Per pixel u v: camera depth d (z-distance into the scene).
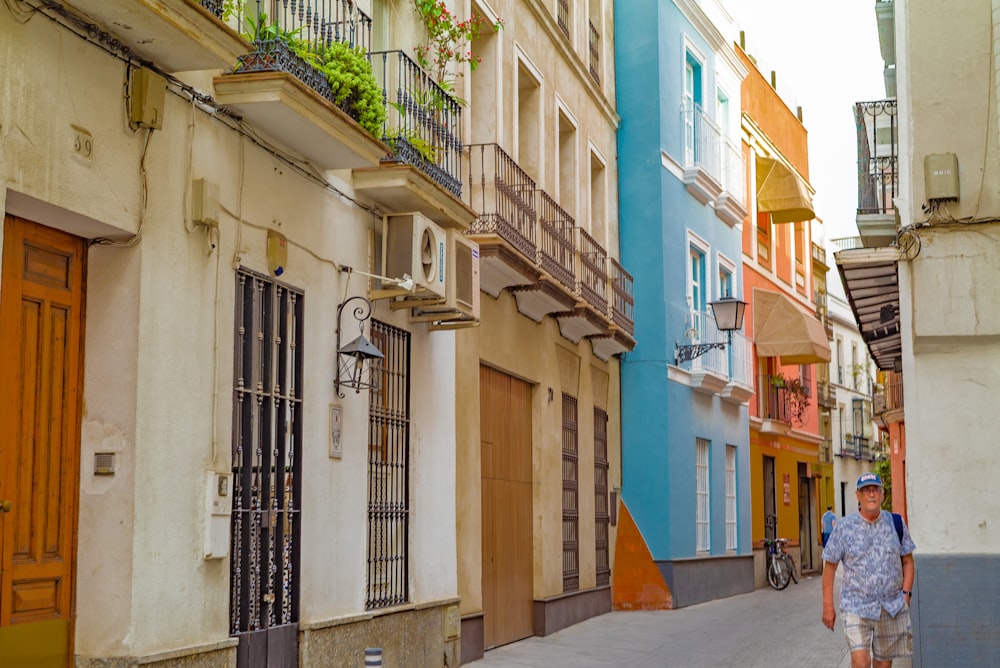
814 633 16.16
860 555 8.66
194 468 8.03
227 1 8.36
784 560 27.34
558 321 17.30
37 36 6.57
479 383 14.20
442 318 11.95
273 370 9.22
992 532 10.91
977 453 11.02
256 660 8.78
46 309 7.18
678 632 16.42
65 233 7.36
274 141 9.28
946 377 11.16
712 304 21.50
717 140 24.59
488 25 14.98
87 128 7.00
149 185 7.64
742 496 25.47
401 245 10.90
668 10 22.39
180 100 8.01
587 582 18.44
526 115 16.94
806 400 31.23
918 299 11.12
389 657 11.01
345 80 9.56
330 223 10.29
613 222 21.22
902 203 11.90
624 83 21.89
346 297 10.53
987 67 11.28
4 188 6.28
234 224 8.66
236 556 8.70
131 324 7.48
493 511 14.70
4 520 6.72
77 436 7.43
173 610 7.72
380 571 11.20
